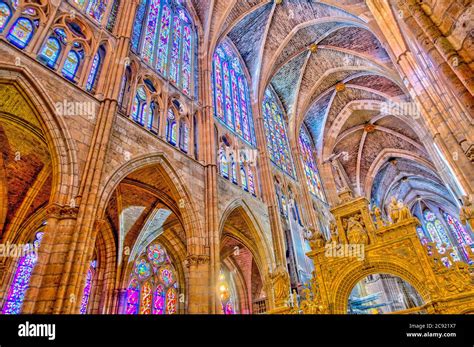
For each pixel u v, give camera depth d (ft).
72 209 32.09
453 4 19.38
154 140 48.29
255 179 74.18
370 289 88.58
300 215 87.86
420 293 30.42
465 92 19.42
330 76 107.76
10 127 42.75
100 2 52.19
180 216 54.44
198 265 45.21
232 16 85.05
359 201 37.58
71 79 40.91
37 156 47.70
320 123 123.03
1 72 32.45
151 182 52.75
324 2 81.15
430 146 81.46
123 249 62.49
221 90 81.20
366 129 125.49
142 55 56.54
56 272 28.68
